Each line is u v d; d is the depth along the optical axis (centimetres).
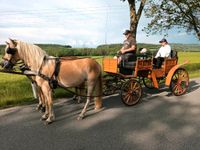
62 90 1003
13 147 530
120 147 532
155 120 695
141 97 934
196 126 654
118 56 869
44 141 559
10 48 672
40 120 689
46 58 686
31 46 685
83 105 834
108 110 782
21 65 713
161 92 1034
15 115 729
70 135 593
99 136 587
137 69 849
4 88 1054
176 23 2405
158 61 948
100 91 759
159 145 543
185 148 529
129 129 630
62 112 762
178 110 789
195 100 914
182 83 1015
